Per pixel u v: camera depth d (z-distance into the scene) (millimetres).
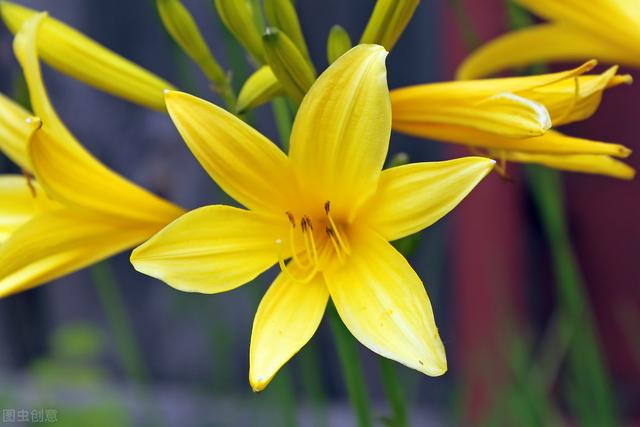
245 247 561
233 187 557
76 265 601
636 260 1250
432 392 1215
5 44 1257
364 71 542
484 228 1122
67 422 968
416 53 1175
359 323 546
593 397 744
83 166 589
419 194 547
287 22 578
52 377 1018
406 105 580
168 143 1292
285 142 615
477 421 968
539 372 854
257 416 852
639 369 1244
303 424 1218
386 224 555
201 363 1325
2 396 1092
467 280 1132
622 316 1207
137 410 1179
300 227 571
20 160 599
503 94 561
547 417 767
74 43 603
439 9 1135
